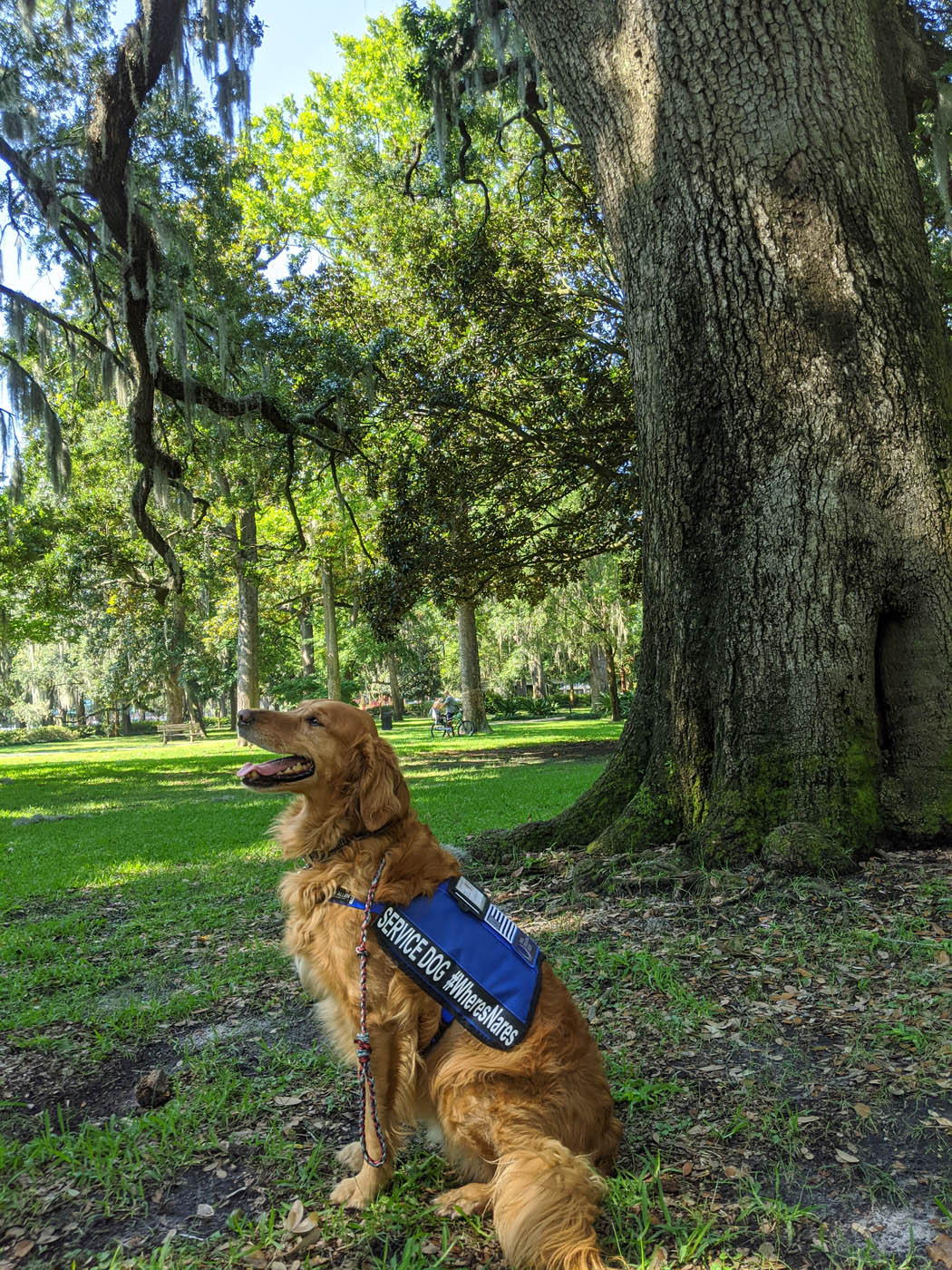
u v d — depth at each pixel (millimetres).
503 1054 2459
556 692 64938
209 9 10992
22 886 7953
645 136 6289
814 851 5188
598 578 29641
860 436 5641
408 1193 2734
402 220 16703
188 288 13039
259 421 15219
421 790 14344
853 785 5516
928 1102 3037
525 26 7070
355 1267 2408
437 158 15289
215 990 4723
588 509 16281
